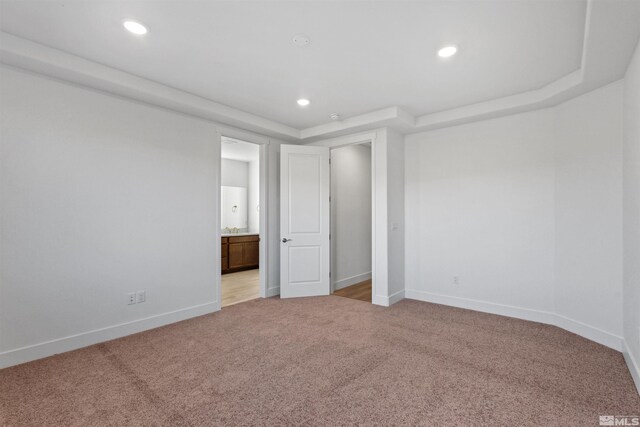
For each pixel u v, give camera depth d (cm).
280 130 445
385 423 181
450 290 411
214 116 372
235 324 344
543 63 267
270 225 467
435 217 422
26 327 257
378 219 421
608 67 246
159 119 340
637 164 216
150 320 332
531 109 342
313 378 229
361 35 229
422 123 405
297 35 229
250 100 356
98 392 213
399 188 441
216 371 240
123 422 182
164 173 344
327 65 274
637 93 214
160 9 200
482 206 383
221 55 258
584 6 193
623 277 261
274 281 473
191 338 305
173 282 351
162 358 262
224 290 510
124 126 314
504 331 318
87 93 290
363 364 250
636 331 219
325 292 472
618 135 270
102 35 230
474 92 330
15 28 221
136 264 322
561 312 325
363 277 578
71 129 281
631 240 234
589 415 187
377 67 277
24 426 179
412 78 298
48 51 246
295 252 460
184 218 361
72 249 281
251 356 265
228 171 732
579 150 304
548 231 336
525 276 352
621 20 187
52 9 200
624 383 220
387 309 397
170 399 204
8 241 249
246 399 204
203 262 379
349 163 552
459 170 401
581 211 302
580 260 304
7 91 249
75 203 283
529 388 215
